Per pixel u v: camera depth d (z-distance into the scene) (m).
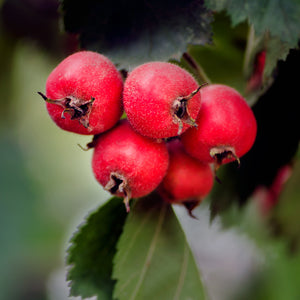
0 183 0.31
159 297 0.31
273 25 0.30
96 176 0.29
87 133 0.29
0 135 0.32
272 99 0.31
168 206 0.31
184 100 0.28
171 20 0.30
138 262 0.31
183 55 0.31
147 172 0.29
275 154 0.32
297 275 0.35
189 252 0.31
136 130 0.29
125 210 0.31
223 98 0.29
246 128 0.29
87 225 0.31
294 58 0.30
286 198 0.33
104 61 0.29
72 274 0.31
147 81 0.28
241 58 0.34
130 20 0.30
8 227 0.30
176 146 0.30
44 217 0.31
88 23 0.30
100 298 0.31
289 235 0.34
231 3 0.30
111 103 0.29
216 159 0.29
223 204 0.32
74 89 0.28
